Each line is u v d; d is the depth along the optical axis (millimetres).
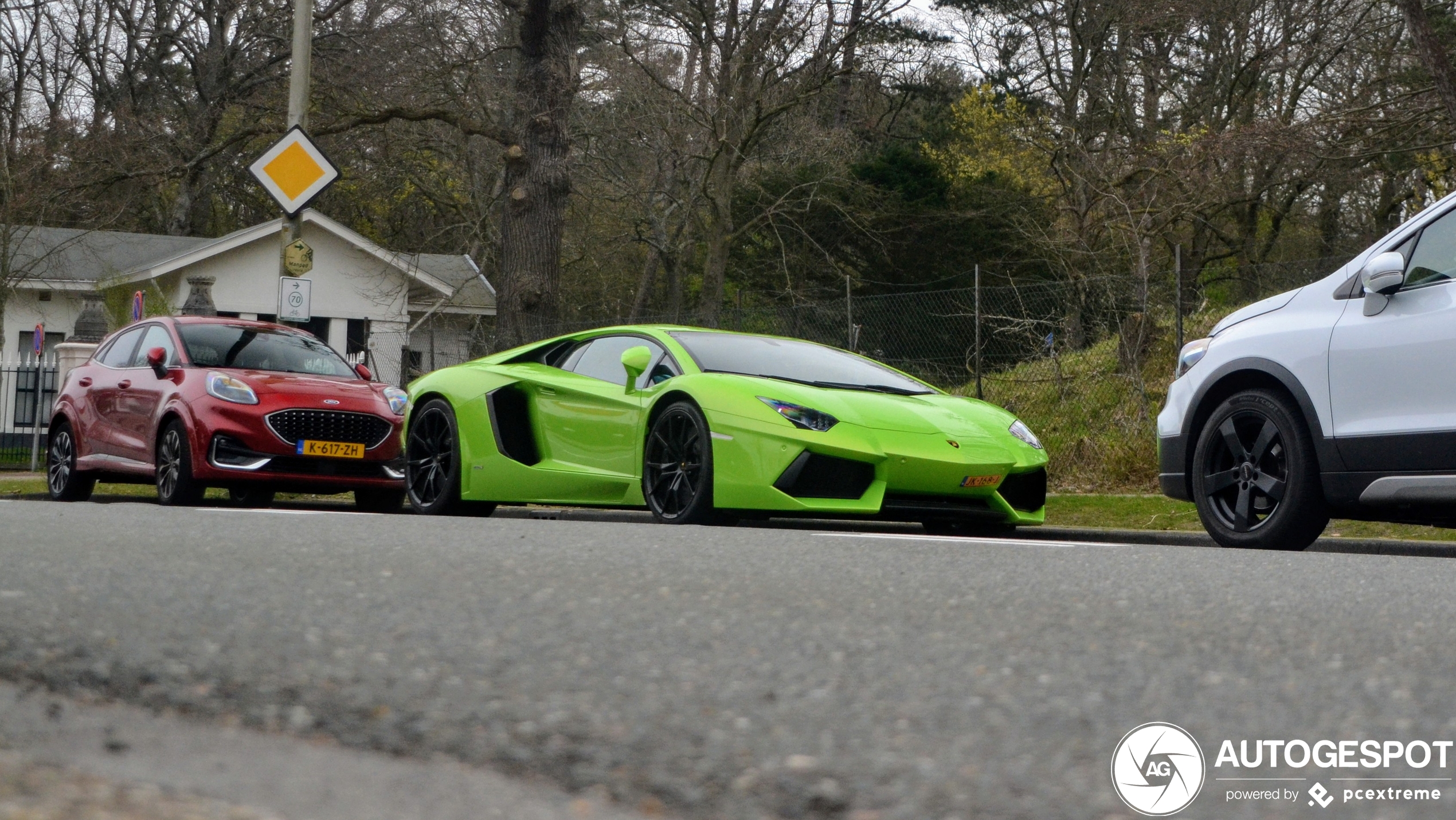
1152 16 22938
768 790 1434
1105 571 3543
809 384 6977
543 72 18375
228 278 27547
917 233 30359
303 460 8969
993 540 4914
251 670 1977
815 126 27703
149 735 1647
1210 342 5844
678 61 24969
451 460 8031
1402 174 23328
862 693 1873
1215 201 21828
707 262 26328
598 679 1953
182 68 35312
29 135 26984
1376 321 5133
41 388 18438
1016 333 11977
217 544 3980
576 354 7715
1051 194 26156
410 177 31000
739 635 2332
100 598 2639
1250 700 1844
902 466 6320
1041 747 1592
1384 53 21312
